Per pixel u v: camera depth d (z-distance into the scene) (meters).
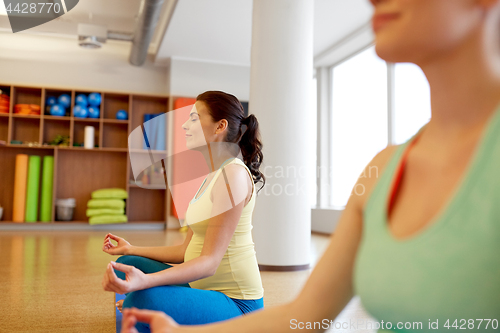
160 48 7.93
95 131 8.40
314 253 5.11
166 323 0.52
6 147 7.96
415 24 0.35
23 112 7.75
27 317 2.37
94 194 7.91
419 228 0.39
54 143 7.92
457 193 0.36
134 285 1.21
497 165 0.34
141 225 8.22
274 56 4.10
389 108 6.35
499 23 0.35
